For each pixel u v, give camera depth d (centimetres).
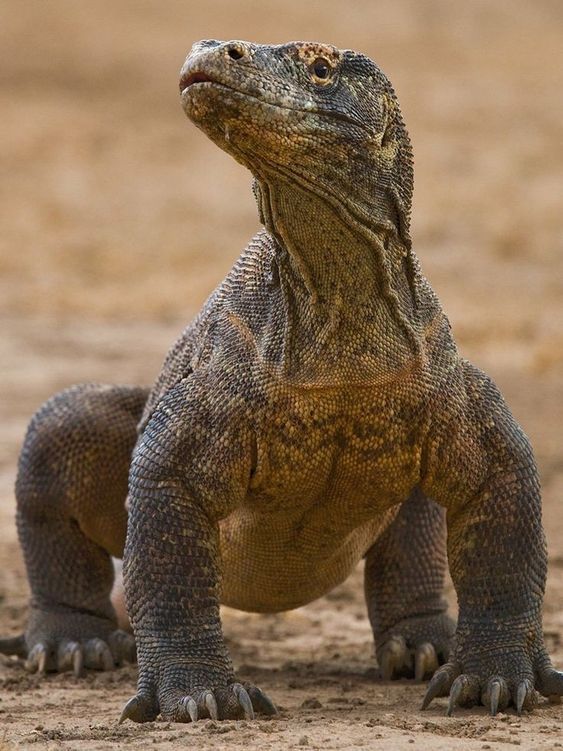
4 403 6544
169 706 2269
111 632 2961
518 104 18088
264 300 2367
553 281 10469
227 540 2594
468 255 11462
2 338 8331
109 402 2956
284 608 2764
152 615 2333
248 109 2167
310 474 2366
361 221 2278
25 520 2966
